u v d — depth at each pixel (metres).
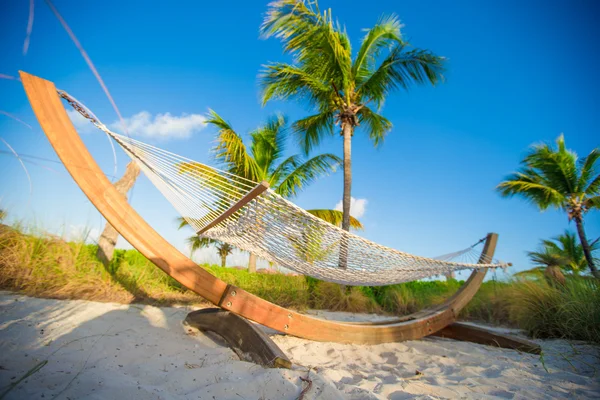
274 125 10.08
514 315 4.85
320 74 7.50
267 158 9.77
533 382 2.09
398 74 7.71
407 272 2.95
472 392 1.80
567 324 3.81
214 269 6.07
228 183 1.85
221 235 2.55
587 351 3.10
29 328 2.04
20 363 1.45
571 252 12.94
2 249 3.57
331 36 6.80
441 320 3.35
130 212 1.96
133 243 1.95
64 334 2.00
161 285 4.29
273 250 2.56
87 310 2.75
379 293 7.10
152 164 1.87
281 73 7.62
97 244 4.32
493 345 3.30
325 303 6.28
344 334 2.74
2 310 2.45
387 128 8.91
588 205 11.91
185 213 2.39
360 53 7.82
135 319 2.69
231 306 2.21
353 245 2.41
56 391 1.22
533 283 4.71
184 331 2.54
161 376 1.56
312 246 2.41
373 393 1.62
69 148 1.79
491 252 3.76
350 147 8.02
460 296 3.56
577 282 4.37
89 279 3.67
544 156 12.15
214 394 1.40
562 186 12.21
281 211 1.96
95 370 1.48
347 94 7.77
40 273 3.46
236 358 2.01
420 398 1.62
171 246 2.08
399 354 2.66
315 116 8.67
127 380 1.41
